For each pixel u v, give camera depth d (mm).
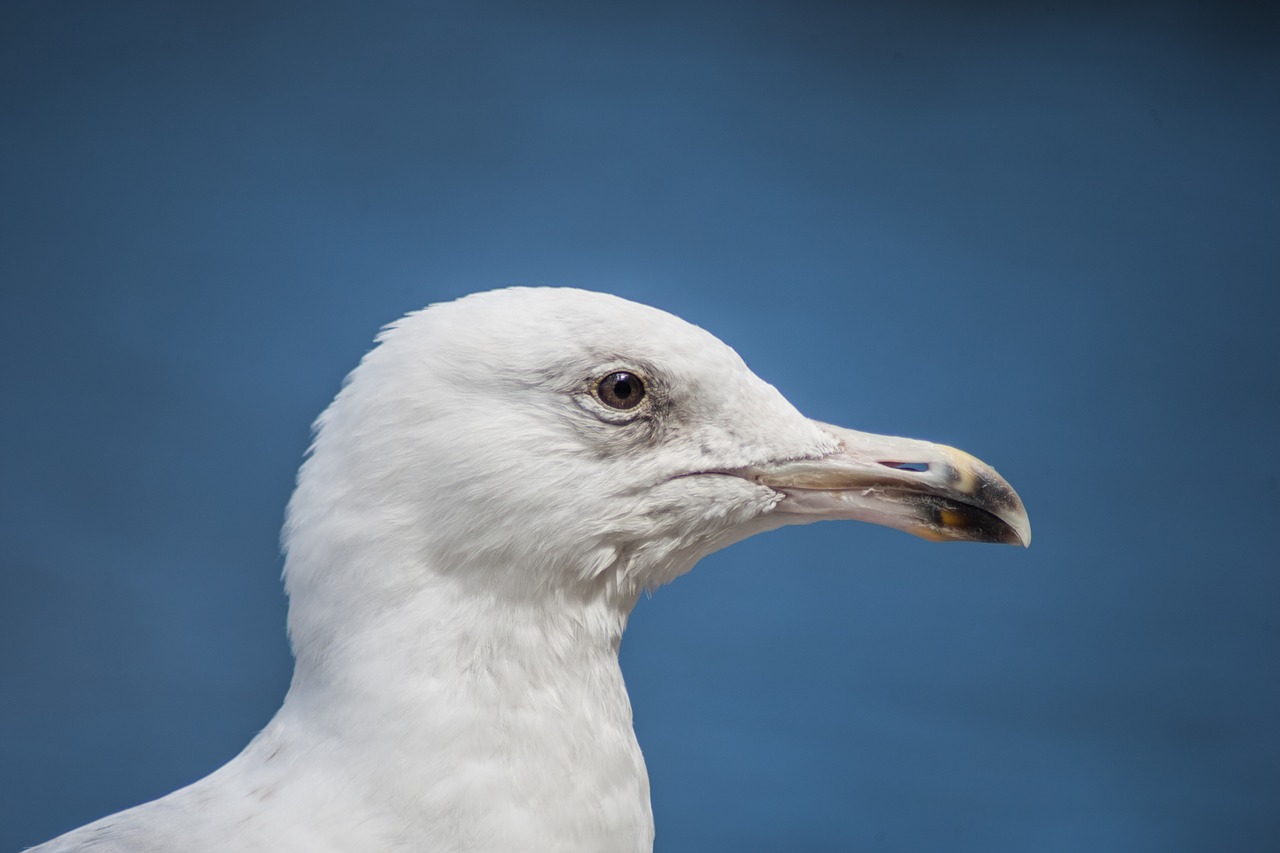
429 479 2369
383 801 2359
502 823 2361
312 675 2371
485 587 2371
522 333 2381
